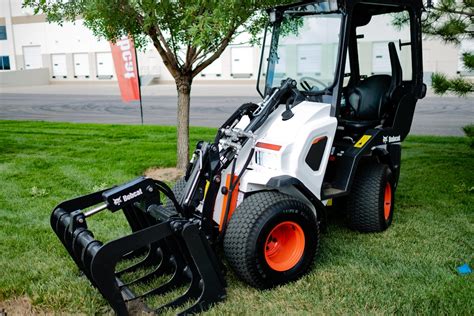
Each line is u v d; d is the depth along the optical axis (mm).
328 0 4098
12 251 4320
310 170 3883
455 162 7570
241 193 3758
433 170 7078
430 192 6008
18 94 24703
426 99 18234
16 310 3396
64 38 33156
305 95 4285
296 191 3904
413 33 4727
